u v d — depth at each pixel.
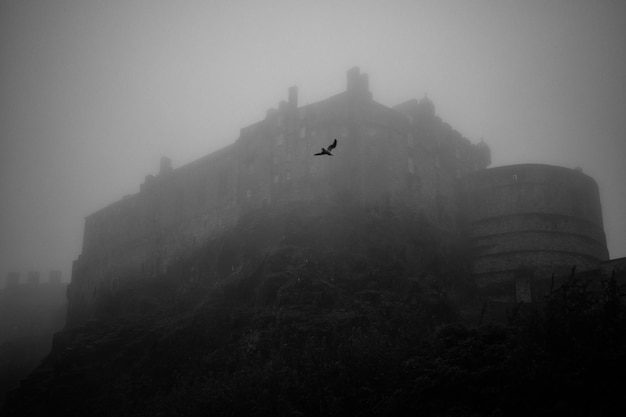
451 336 57.06
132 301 97.50
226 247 92.00
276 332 69.44
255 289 78.94
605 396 46.31
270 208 91.94
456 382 50.81
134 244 116.69
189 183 109.88
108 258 121.81
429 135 99.25
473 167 107.56
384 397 52.84
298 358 61.38
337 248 81.12
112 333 84.62
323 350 61.75
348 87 94.75
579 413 45.94
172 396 62.47
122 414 69.81
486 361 52.28
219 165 104.69
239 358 68.62
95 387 76.50
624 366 47.12
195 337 75.56
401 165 92.44
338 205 87.75
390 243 83.25
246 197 96.50
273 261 79.56
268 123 98.38
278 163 94.75
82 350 81.94
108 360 80.31
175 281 100.81
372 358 56.97
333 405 53.41
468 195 98.19
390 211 87.19
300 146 93.94
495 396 49.00
